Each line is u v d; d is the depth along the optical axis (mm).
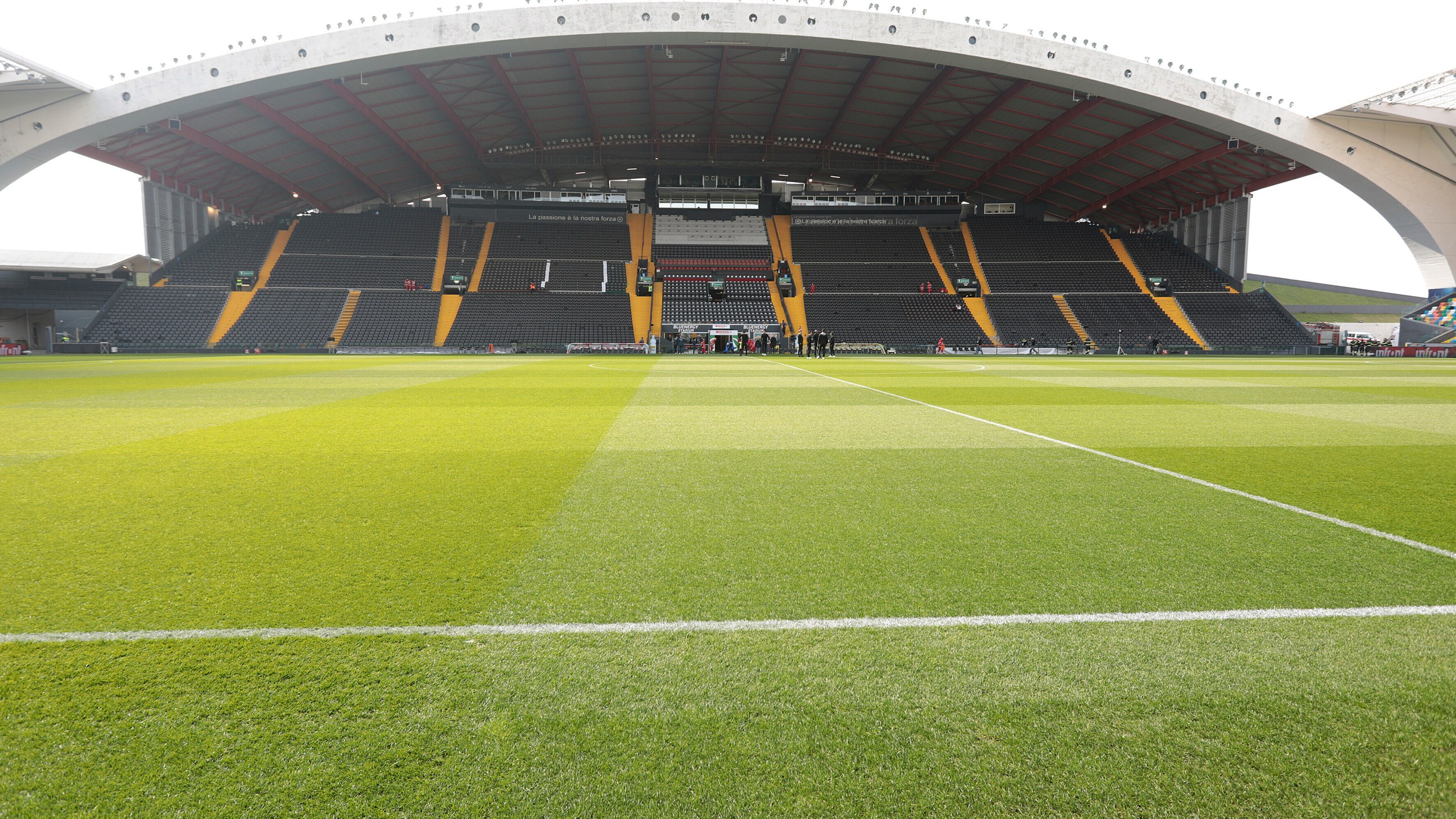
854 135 44469
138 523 4105
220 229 45312
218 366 23000
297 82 31625
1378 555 3590
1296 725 2031
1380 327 56219
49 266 40562
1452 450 6902
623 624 2701
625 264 47219
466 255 46469
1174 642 2570
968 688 2236
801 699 2172
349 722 2021
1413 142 35656
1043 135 41062
